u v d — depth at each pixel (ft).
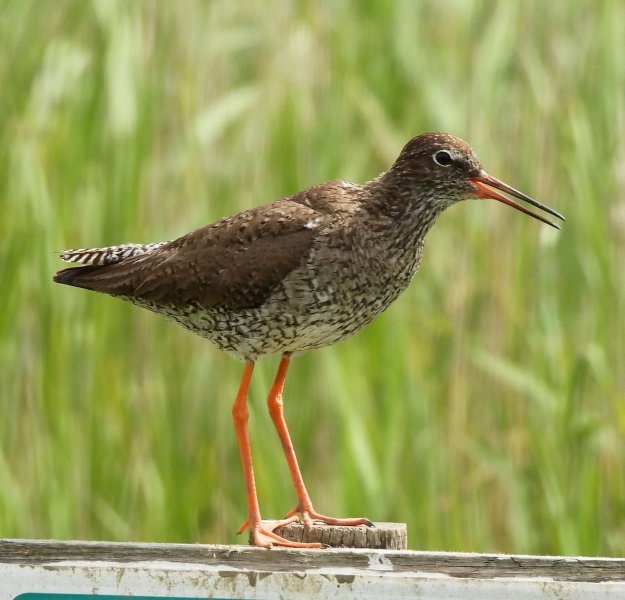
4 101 39.55
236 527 37.91
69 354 37.93
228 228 30.35
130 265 31.45
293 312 29.63
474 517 37.99
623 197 39.14
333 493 37.19
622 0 41.55
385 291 30.76
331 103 39.93
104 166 38.29
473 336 39.70
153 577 21.49
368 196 30.83
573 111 39.70
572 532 37.01
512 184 40.29
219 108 39.22
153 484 37.55
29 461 37.52
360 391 37.78
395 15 43.52
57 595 21.47
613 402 38.01
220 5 41.27
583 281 40.27
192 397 38.63
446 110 41.93
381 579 21.29
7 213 37.88
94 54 39.83
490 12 42.29
